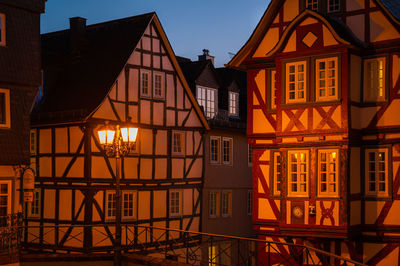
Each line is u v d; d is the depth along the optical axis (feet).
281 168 55.72
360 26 55.42
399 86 53.36
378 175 54.13
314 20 54.44
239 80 95.86
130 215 73.10
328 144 53.52
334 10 56.85
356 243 54.70
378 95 54.54
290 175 55.31
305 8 55.88
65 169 71.15
